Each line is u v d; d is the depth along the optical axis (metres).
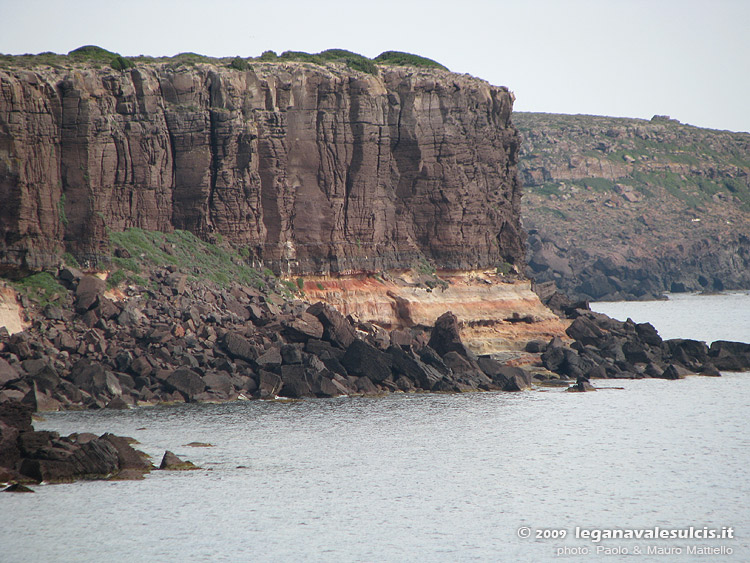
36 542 128.75
